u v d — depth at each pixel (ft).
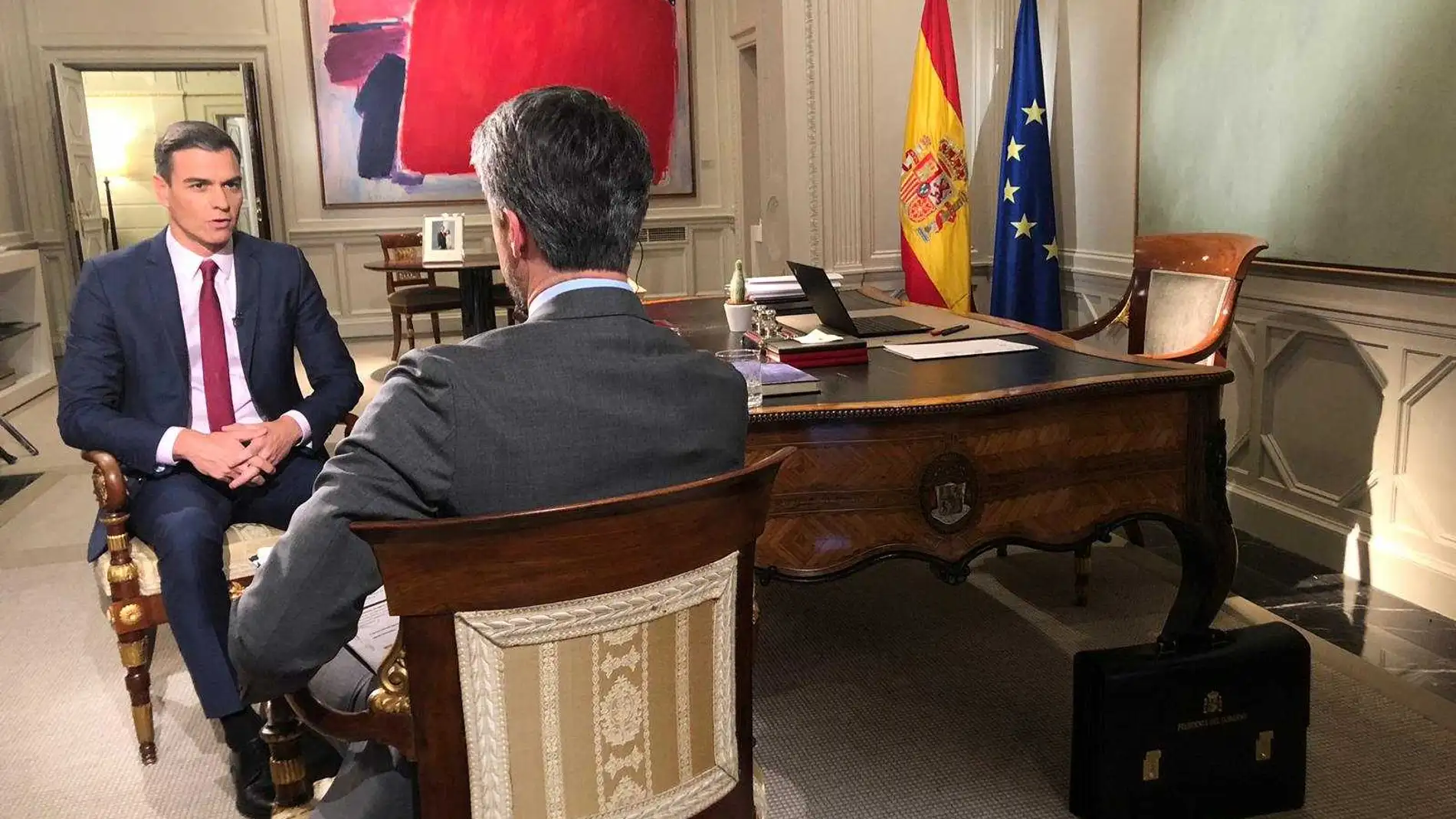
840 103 15.66
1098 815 6.80
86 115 26.66
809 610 10.37
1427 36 9.34
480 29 27.50
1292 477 11.74
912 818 7.04
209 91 34.40
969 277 15.56
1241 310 12.16
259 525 8.27
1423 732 7.90
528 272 4.01
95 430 7.86
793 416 6.71
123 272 8.20
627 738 3.90
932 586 10.87
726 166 29.81
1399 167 9.74
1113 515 7.39
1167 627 7.95
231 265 8.53
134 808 7.45
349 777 4.62
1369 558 10.74
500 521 3.45
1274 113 11.14
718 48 29.09
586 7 27.99
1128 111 13.69
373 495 3.62
